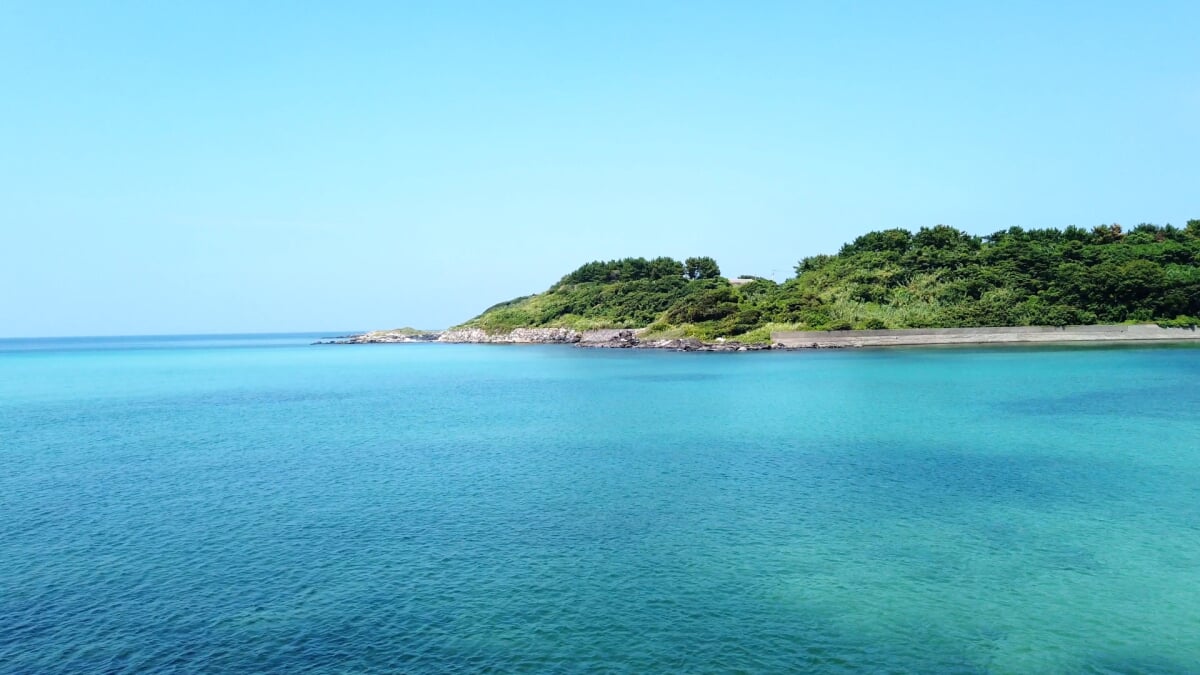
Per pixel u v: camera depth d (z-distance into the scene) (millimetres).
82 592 16578
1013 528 19938
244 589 16609
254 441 36562
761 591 16047
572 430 37344
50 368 104938
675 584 16484
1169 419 35719
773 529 20109
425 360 110500
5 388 71250
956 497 22938
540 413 44281
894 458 28500
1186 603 15266
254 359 128375
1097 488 23719
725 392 51969
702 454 30094
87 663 13328
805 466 27438
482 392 58812
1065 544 18672
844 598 15656
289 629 14562
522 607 15398
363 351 153750
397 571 17516
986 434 32875
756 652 13422
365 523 21375
